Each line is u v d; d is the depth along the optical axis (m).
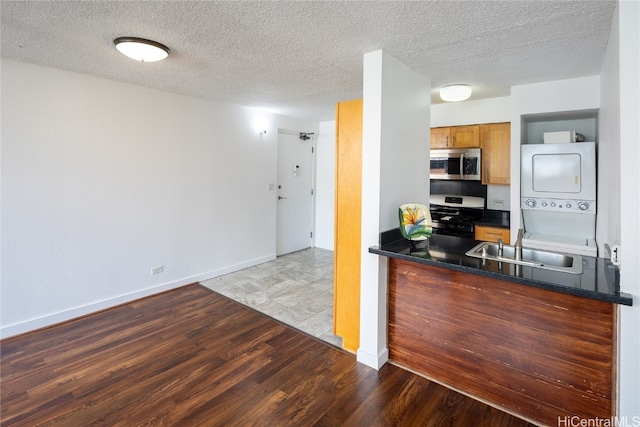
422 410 1.97
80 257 3.15
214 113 4.20
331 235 5.88
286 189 5.52
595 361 1.71
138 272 3.59
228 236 4.51
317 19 1.91
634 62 1.45
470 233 3.87
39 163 2.86
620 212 1.50
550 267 1.90
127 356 2.53
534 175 3.21
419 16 1.86
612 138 1.91
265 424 1.86
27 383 2.20
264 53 2.46
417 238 2.41
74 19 1.95
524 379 1.92
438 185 4.46
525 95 3.18
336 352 2.62
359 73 2.96
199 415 1.93
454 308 2.16
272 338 2.83
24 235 2.81
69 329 2.93
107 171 3.28
